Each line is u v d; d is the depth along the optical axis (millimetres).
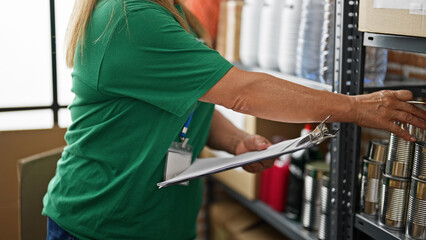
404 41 1198
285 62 1944
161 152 1348
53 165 1797
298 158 2023
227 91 1216
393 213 1302
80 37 1318
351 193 1438
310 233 1911
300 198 2029
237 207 2717
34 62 2457
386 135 1784
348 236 1470
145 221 1419
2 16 2361
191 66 1221
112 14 1254
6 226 2350
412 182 1247
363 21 1299
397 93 1220
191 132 1460
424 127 1221
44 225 1791
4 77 2412
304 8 1833
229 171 2453
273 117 1244
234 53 2348
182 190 1485
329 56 1745
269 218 2150
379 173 1369
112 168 1361
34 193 1751
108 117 1341
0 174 2305
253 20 2186
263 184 2244
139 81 1257
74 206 1408
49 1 2406
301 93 1213
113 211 1373
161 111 1327
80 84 1353
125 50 1239
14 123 2461
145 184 1363
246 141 1621
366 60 1572
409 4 1139
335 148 1451
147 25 1226
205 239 2912
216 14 2521
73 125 1432
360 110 1214
